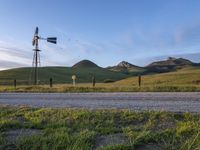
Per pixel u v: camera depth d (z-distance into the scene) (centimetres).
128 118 1216
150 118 1191
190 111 1310
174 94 2250
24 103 1842
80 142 954
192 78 6906
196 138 930
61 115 1298
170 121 1166
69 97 2197
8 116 1368
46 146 956
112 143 966
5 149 968
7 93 2947
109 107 1513
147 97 2012
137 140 954
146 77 9094
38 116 1323
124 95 2250
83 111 1323
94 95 2344
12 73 15100
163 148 924
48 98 2167
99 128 1099
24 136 1023
